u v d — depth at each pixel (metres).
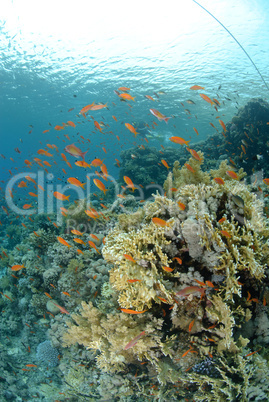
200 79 22.56
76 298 5.32
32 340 6.29
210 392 2.91
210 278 3.01
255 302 3.07
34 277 6.95
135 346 3.17
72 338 4.41
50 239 7.38
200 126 29.48
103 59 24.64
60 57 25.66
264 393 2.67
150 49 21.95
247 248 2.70
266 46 18.92
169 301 2.91
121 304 3.18
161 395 3.35
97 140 53.22
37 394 5.06
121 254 3.09
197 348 3.14
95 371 4.54
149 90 25.91
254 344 3.06
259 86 21.31
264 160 11.19
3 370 5.60
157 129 31.53
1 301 7.66
